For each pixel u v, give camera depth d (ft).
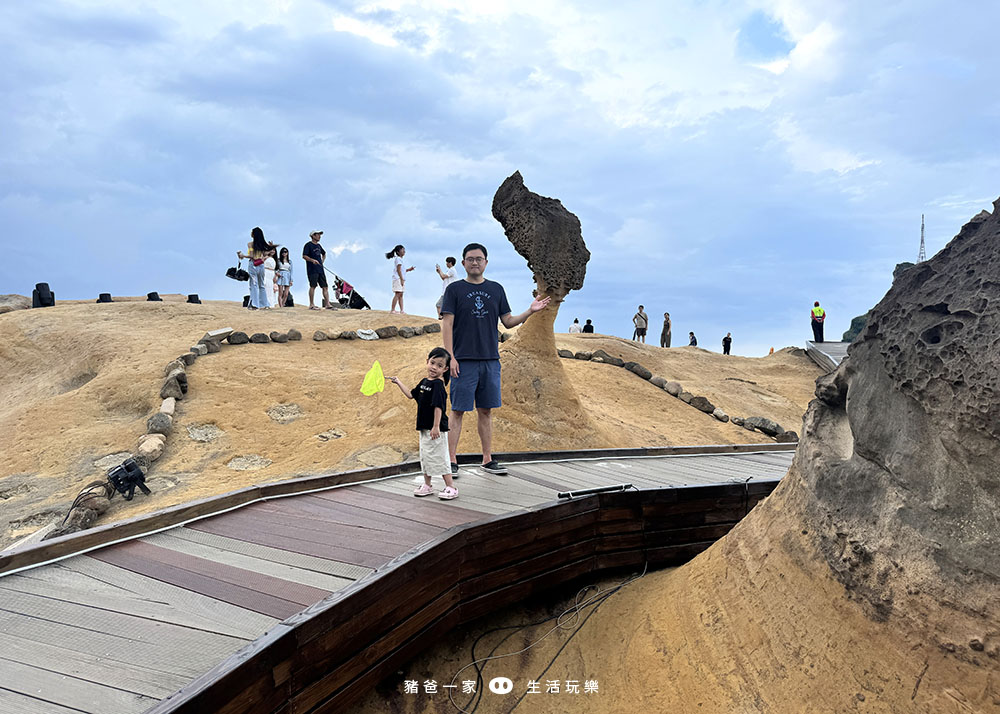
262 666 7.75
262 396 33.40
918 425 8.71
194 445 28.58
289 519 13.28
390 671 10.37
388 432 29.01
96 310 48.93
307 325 45.78
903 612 8.00
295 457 28.02
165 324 44.60
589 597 14.28
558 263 27.55
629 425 34.37
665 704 9.96
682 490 15.70
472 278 16.98
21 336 45.32
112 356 37.86
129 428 29.91
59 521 22.25
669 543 15.67
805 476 10.69
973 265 8.96
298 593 9.81
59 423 30.76
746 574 10.83
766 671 9.22
